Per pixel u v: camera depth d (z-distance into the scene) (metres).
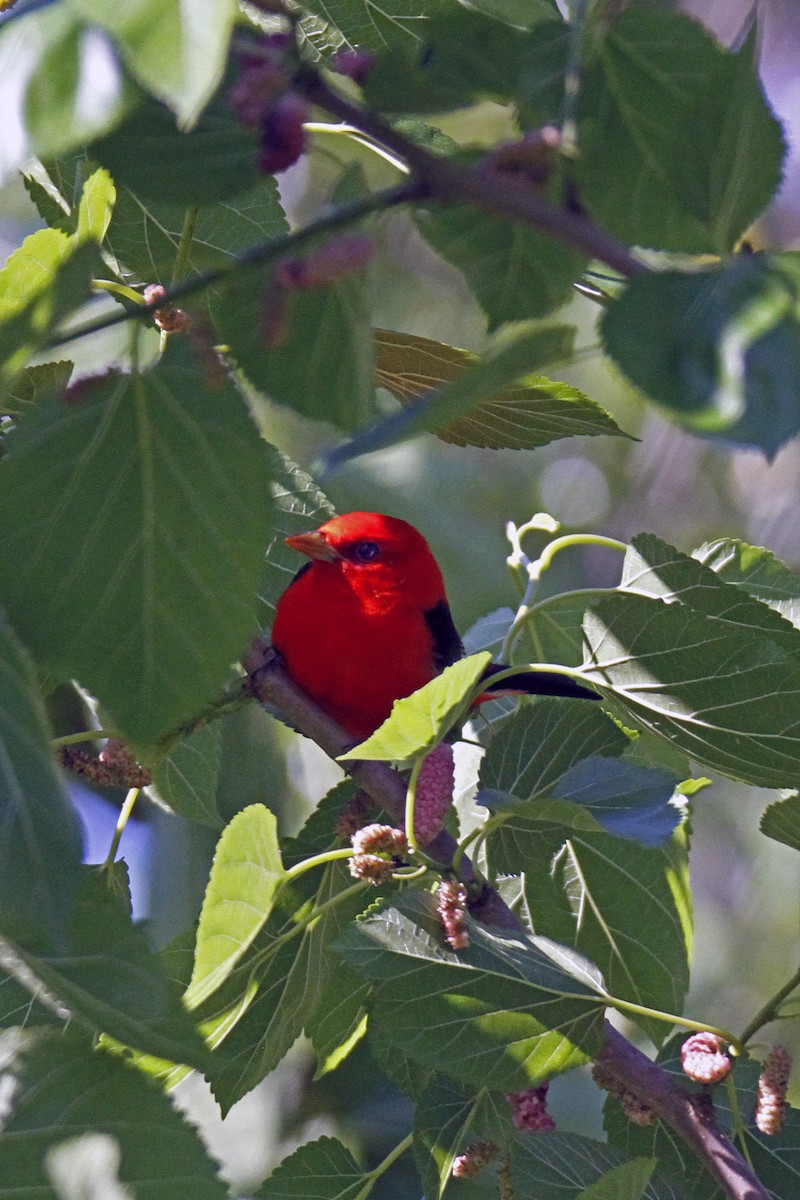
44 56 2.88
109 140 3.96
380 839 5.64
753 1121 6.23
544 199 3.65
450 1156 6.15
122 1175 4.00
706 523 16.89
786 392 2.84
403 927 5.63
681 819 5.20
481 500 14.34
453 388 3.09
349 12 5.52
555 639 7.93
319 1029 6.82
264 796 11.98
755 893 15.19
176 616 3.71
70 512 3.74
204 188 4.00
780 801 6.20
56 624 3.70
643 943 7.02
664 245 3.89
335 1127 11.76
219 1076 6.16
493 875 6.76
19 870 3.42
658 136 3.81
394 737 5.17
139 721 3.68
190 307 5.33
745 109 3.55
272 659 7.84
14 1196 3.95
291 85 3.65
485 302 4.23
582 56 3.77
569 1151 6.07
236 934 5.85
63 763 5.83
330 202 3.84
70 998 3.99
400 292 15.18
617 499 16.75
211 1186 4.02
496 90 3.78
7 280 4.46
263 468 3.75
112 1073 4.14
